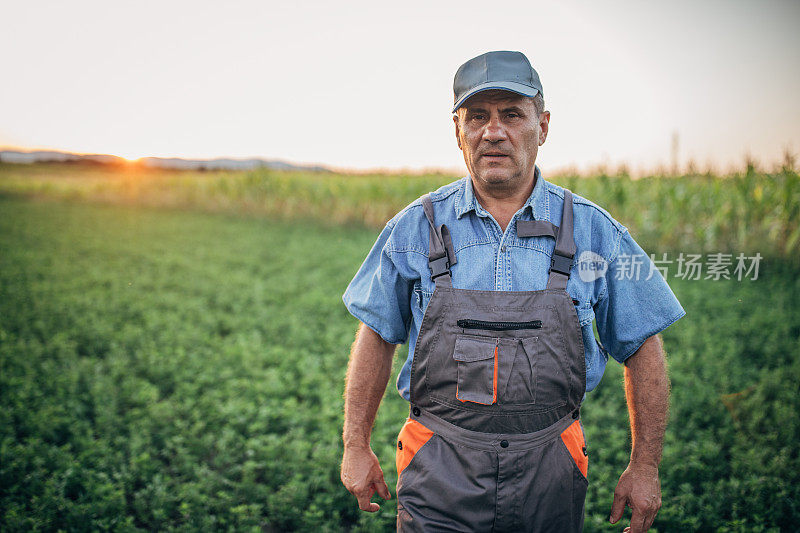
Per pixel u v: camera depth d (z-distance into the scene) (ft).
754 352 17.29
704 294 23.41
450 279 5.41
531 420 5.20
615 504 5.78
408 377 6.04
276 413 13.51
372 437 12.58
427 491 5.43
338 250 39.88
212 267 33.45
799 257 27.22
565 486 5.32
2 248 40.98
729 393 14.37
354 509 10.39
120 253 39.70
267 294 26.35
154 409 13.64
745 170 30.30
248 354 17.56
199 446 12.17
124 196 79.25
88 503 10.34
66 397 14.97
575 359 5.23
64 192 89.51
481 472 5.23
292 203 59.62
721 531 9.20
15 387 15.28
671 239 31.94
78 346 19.47
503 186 5.46
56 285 28.17
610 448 11.95
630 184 35.63
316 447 12.23
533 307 5.18
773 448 11.71
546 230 5.41
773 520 9.64
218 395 14.80
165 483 11.07
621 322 5.58
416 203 5.88
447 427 5.43
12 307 23.67
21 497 10.51
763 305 21.71
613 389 15.39
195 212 69.62
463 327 5.24
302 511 10.29
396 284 5.90
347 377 6.43
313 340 19.76
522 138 5.36
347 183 56.29
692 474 10.91
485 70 5.30
